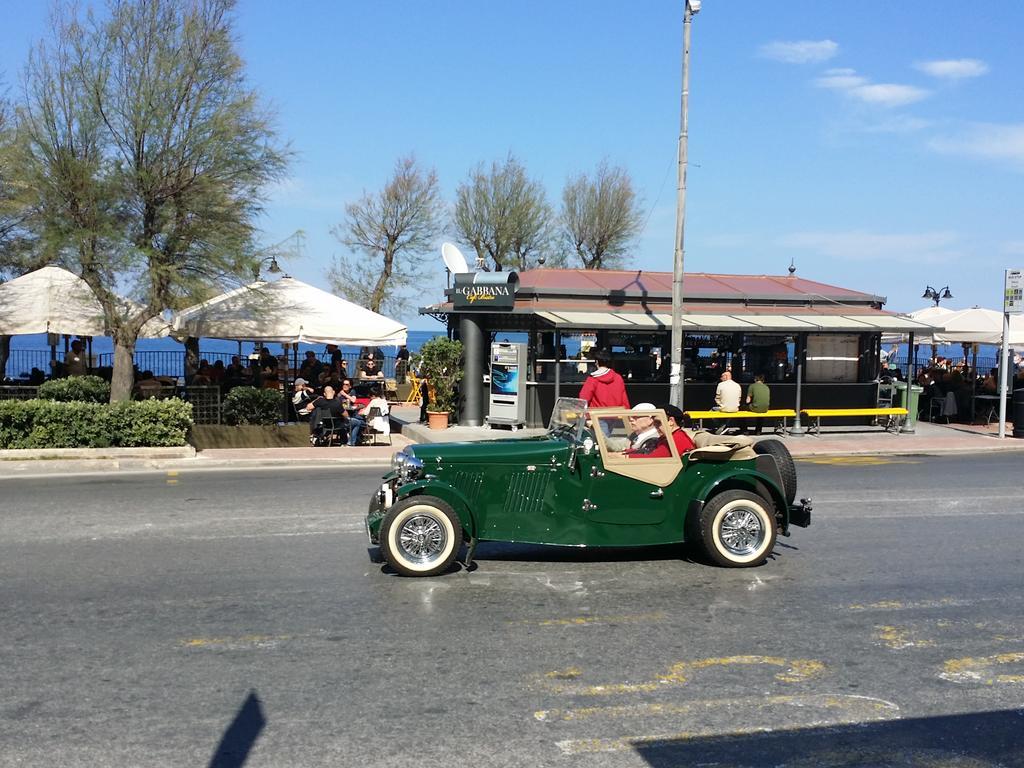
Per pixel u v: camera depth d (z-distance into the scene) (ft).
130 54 59.82
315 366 82.12
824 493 44.52
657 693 18.16
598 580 27.14
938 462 58.70
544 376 71.26
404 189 128.57
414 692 18.03
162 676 18.79
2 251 67.05
